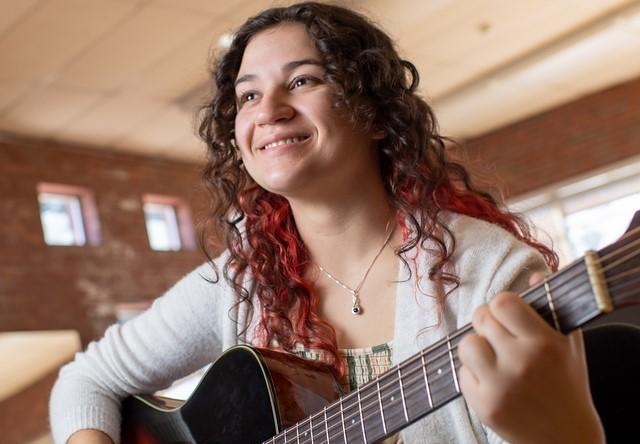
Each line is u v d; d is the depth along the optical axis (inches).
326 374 60.6
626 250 33.5
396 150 63.0
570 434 37.7
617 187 410.3
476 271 57.0
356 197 62.1
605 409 45.4
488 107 403.5
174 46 280.1
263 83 62.8
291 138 60.6
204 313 72.3
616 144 402.9
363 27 64.4
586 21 327.6
